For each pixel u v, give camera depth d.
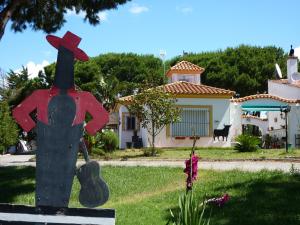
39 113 4.43
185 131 28.92
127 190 12.03
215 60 53.22
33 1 16.17
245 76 51.16
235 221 7.90
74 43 4.54
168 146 28.38
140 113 23.38
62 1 16.19
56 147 4.36
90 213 3.92
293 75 37.78
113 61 57.72
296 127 31.95
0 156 33.81
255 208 8.75
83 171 4.30
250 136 24.06
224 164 17.56
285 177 11.93
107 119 4.44
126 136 30.45
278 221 7.86
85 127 4.43
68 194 4.29
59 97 4.45
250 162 18.45
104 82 39.53
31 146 43.81
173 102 23.95
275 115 36.62
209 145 29.03
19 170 16.78
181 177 13.54
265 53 53.97
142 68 56.38
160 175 13.86
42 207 3.95
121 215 8.92
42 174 4.32
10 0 14.84
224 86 51.91
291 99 34.47
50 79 40.88
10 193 12.42
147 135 28.27
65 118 4.41
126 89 45.88
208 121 29.31
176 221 5.77
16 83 40.91
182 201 4.63
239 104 30.72
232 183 11.50
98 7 16.03
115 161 19.95
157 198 10.56
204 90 29.59
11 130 31.45
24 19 16.58
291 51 38.25
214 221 7.94
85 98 4.46
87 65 52.00
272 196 9.71
